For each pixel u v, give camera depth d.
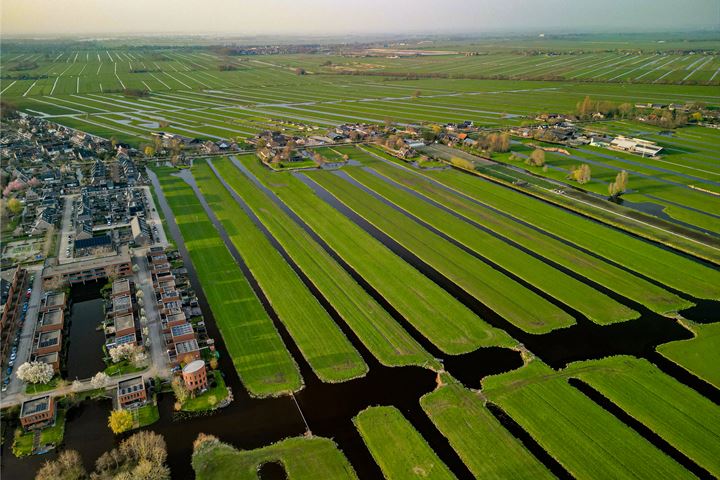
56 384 104.44
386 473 84.75
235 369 108.69
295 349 115.25
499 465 86.12
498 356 113.50
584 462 86.62
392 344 117.00
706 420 95.75
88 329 124.25
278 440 91.06
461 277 146.50
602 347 116.56
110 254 157.50
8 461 87.38
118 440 91.81
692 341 118.38
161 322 122.50
